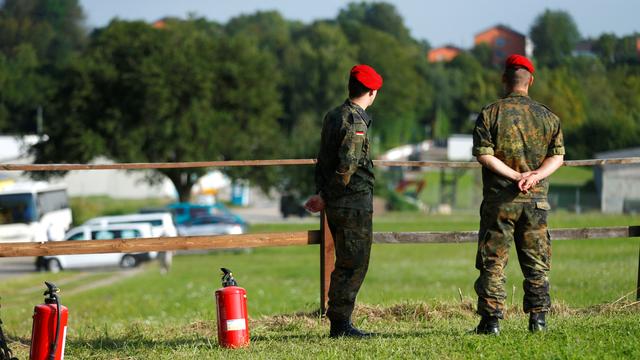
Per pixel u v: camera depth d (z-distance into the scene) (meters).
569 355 12.33
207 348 14.38
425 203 145.62
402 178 158.62
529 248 13.97
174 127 120.81
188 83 121.50
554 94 183.88
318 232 17.67
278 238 17.28
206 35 137.25
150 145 122.19
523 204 13.80
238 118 130.12
